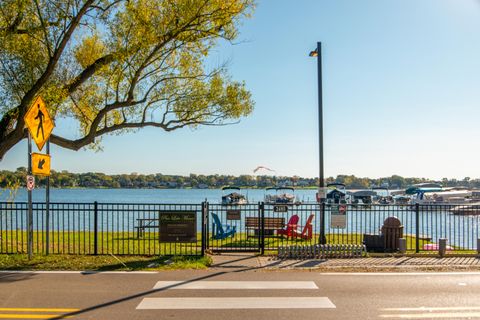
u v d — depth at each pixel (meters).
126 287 8.73
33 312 6.99
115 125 16.72
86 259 11.70
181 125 17.31
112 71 15.49
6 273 9.97
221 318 6.71
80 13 13.90
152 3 15.37
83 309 7.17
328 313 6.99
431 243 16.55
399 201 78.19
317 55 15.23
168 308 7.25
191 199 100.50
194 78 17.00
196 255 12.29
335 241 16.28
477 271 10.60
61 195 115.38
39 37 14.87
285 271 10.52
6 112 14.65
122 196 118.62
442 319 6.70
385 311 7.11
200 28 15.60
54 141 14.98
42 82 13.84
